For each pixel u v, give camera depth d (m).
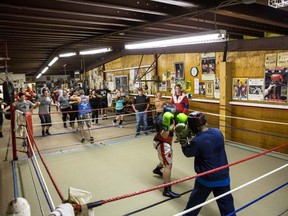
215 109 6.56
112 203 3.32
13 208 1.02
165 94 8.28
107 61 11.55
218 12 3.67
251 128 5.73
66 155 5.42
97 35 6.08
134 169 4.52
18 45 7.04
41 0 3.34
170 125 3.24
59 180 4.11
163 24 4.70
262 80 5.38
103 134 7.27
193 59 7.05
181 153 5.32
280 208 3.12
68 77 19.86
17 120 4.97
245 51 5.63
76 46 7.90
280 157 4.93
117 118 8.48
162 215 3.02
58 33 5.49
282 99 5.05
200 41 4.25
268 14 4.07
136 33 5.90
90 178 4.16
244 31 5.71
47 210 3.19
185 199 3.37
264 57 5.29
